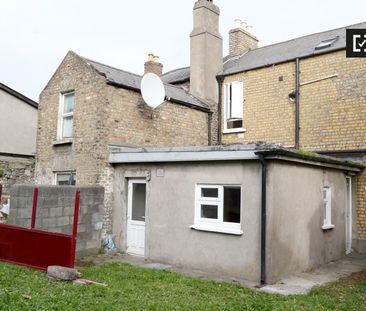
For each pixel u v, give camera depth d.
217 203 8.52
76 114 11.15
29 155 18.19
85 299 5.55
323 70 11.76
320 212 9.41
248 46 17.06
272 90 12.88
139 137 11.16
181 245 8.98
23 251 7.66
